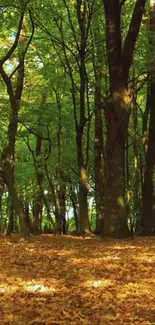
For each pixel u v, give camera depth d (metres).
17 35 15.28
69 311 6.44
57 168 23.86
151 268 9.51
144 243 13.88
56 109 22.12
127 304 6.83
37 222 28.80
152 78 17.53
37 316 6.18
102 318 6.12
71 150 25.12
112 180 15.26
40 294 7.34
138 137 27.06
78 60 20.22
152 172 18.06
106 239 15.05
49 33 18.23
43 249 12.55
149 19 18.48
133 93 16.42
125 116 15.25
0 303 6.76
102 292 7.54
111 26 15.53
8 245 13.54
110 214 15.30
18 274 8.84
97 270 9.33
